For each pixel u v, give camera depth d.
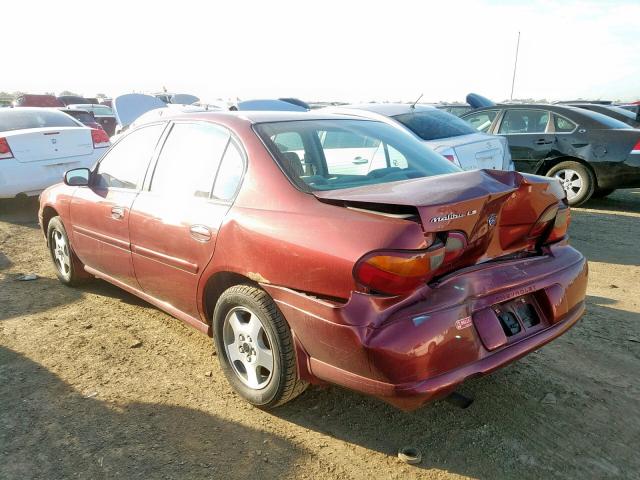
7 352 3.76
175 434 2.85
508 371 3.48
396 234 2.32
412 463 2.63
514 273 2.72
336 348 2.48
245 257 2.88
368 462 2.65
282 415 3.04
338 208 2.62
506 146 7.11
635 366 3.55
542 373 3.46
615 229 7.54
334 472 2.58
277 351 2.80
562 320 2.92
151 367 3.57
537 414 3.02
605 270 5.69
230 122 3.36
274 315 2.80
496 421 2.96
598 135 8.41
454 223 2.39
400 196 2.46
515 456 2.68
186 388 3.31
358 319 2.38
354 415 3.03
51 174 8.04
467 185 2.54
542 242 3.03
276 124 3.35
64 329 4.14
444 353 2.37
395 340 2.31
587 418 2.99
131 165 4.02
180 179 3.54
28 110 9.06
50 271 5.57
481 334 2.49
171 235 3.41
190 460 2.65
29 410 3.05
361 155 3.40
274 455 2.69
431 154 3.69
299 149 3.20
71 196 4.59
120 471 2.57
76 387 3.30
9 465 2.61
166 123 3.85
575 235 7.20
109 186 4.21
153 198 3.66
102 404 3.12
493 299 2.57
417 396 2.33
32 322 4.27
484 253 2.69
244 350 3.09
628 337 3.97
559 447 2.75
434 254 2.35
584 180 8.65
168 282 3.56
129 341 3.94
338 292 2.46
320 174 3.13
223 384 3.36
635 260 6.06
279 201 2.86
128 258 3.91
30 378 3.41
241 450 2.73
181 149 3.62
